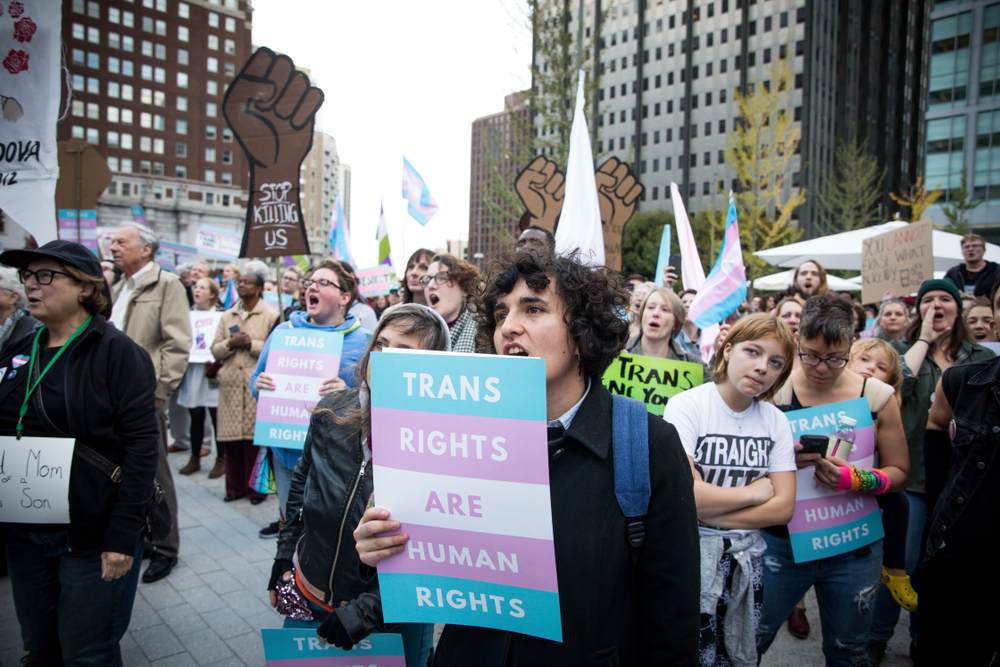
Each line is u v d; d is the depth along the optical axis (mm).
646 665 1206
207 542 4312
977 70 34750
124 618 2270
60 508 2086
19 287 2783
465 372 1194
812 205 52938
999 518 2088
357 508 1738
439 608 1235
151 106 66250
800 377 2766
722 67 58812
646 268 43844
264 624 3225
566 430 1276
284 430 3355
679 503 1221
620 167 5676
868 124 63188
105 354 2209
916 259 5141
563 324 1273
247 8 72438
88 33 61781
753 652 2125
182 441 7016
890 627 3080
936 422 2652
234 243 13312
